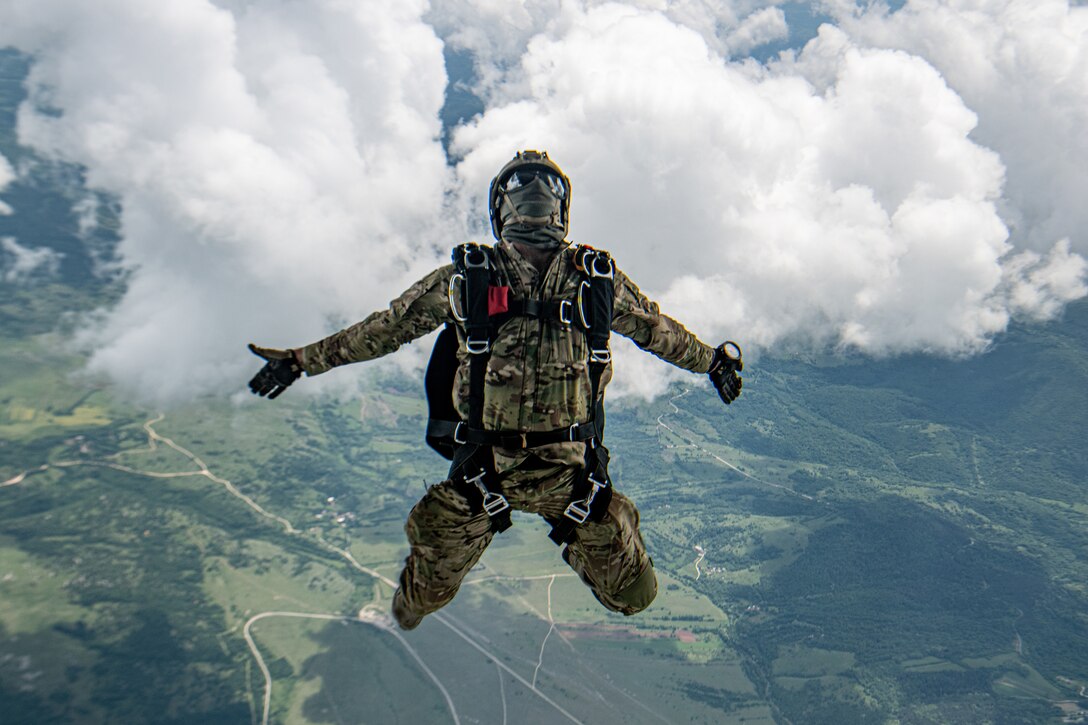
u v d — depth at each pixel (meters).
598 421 3.05
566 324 2.86
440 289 2.94
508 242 2.97
